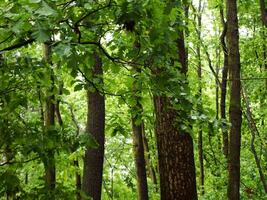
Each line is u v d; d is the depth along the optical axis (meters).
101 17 4.25
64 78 7.39
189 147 7.83
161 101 7.59
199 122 4.71
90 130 10.50
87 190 10.39
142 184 13.48
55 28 3.86
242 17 17.55
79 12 4.34
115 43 4.45
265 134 16.56
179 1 3.64
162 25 3.78
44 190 4.32
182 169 7.80
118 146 19.89
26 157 4.48
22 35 3.92
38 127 4.45
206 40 18.58
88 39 4.43
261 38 15.60
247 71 17.05
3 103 4.54
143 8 3.65
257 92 16.98
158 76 4.28
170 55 4.21
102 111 10.60
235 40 8.06
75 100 18.98
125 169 21.44
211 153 20.81
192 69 20.22
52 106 7.48
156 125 7.84
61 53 3.29
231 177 7.89
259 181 15.48
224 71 17.00
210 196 15.18
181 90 4.37
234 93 7.95
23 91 4.79
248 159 16.78
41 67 4.48
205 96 18.53
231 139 7.91
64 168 6.09
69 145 4.40
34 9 2.93
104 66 4.56
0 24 3.67
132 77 4.63
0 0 3.44
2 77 4.43
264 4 14.84
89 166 10.47
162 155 7.87
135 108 5.35
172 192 7.84
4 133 4.23
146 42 4.15
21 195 4.27
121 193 19.97
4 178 4.10
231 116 7.93
